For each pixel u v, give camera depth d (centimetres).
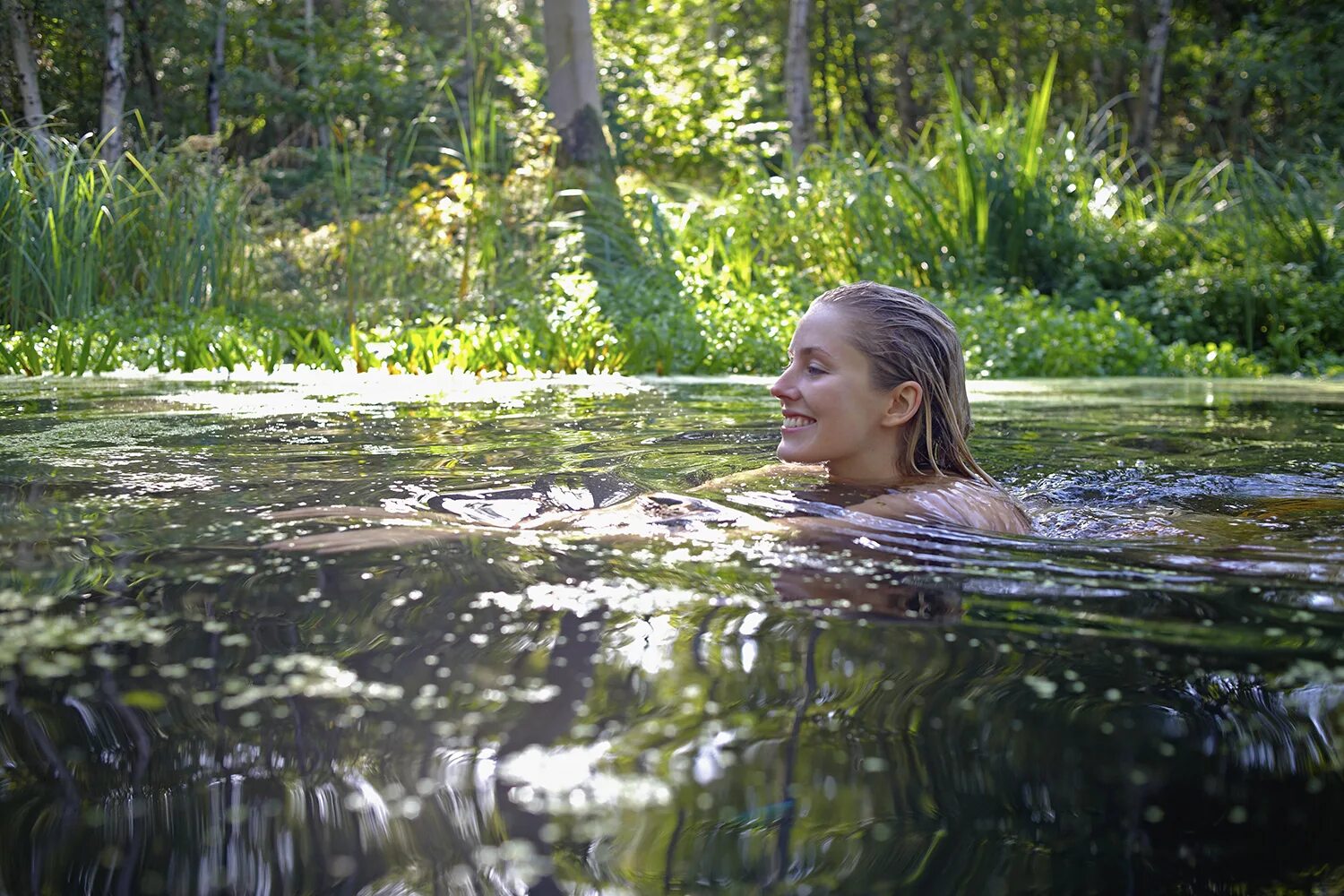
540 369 603
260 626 99
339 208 905
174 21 1386
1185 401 437
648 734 76
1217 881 60
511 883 59
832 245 955
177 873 59
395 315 757
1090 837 64
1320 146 1172
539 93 1366
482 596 109
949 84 979
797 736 76
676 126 1450
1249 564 128
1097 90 2330
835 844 62
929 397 197
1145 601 109
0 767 72
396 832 63
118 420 284
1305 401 442
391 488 178
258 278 816
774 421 302
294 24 1530
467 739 75
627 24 1798
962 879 59
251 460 211
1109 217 1078
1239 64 1928
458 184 879
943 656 92
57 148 799
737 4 2284
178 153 877
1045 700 82
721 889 58
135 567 120
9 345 563
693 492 177
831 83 2722
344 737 75
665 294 782
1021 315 796
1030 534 158
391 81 1477
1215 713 80
